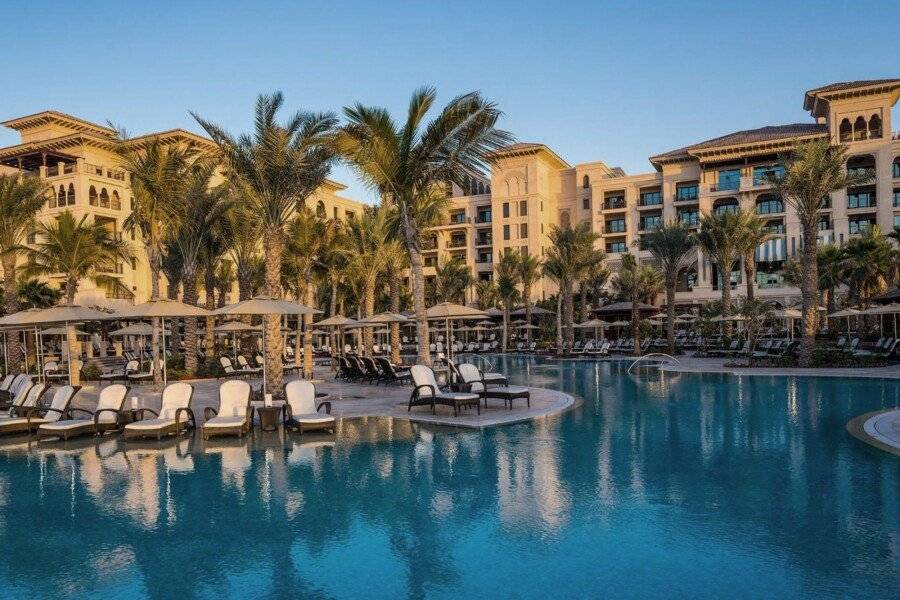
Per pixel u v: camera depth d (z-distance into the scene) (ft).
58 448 35.73
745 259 128.26
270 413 39.50
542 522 20.71
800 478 25.20
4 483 27.71
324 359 128.16
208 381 76.64
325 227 100.94
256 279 126.31
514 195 225.97
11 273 76.33
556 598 15.25
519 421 41.27
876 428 34.45
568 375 77.30
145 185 70.18
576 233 117.19
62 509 23.57
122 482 27.45
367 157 52.49
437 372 61.41
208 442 36.29
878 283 122.11
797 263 140.46
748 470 26.66
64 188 160.97
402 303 173.78
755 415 40.96
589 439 34.40
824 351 76.89
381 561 17.92
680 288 202.59
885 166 169.58
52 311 52.11
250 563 18.02
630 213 215.51
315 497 24.34
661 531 19.56
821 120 204.03
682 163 205.67
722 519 20.56
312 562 17.95
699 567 16.80
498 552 18.28
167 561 18.33
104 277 92.58
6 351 77.00
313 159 54.60
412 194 54.85
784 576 16.11
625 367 89.25
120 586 16.69
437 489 24.97
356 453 32.17
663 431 36.17
